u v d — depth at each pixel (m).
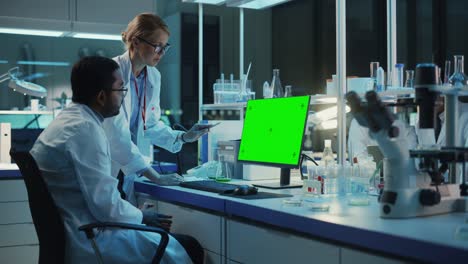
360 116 1.50
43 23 4.20
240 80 3.25
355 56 6.16
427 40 5.47
